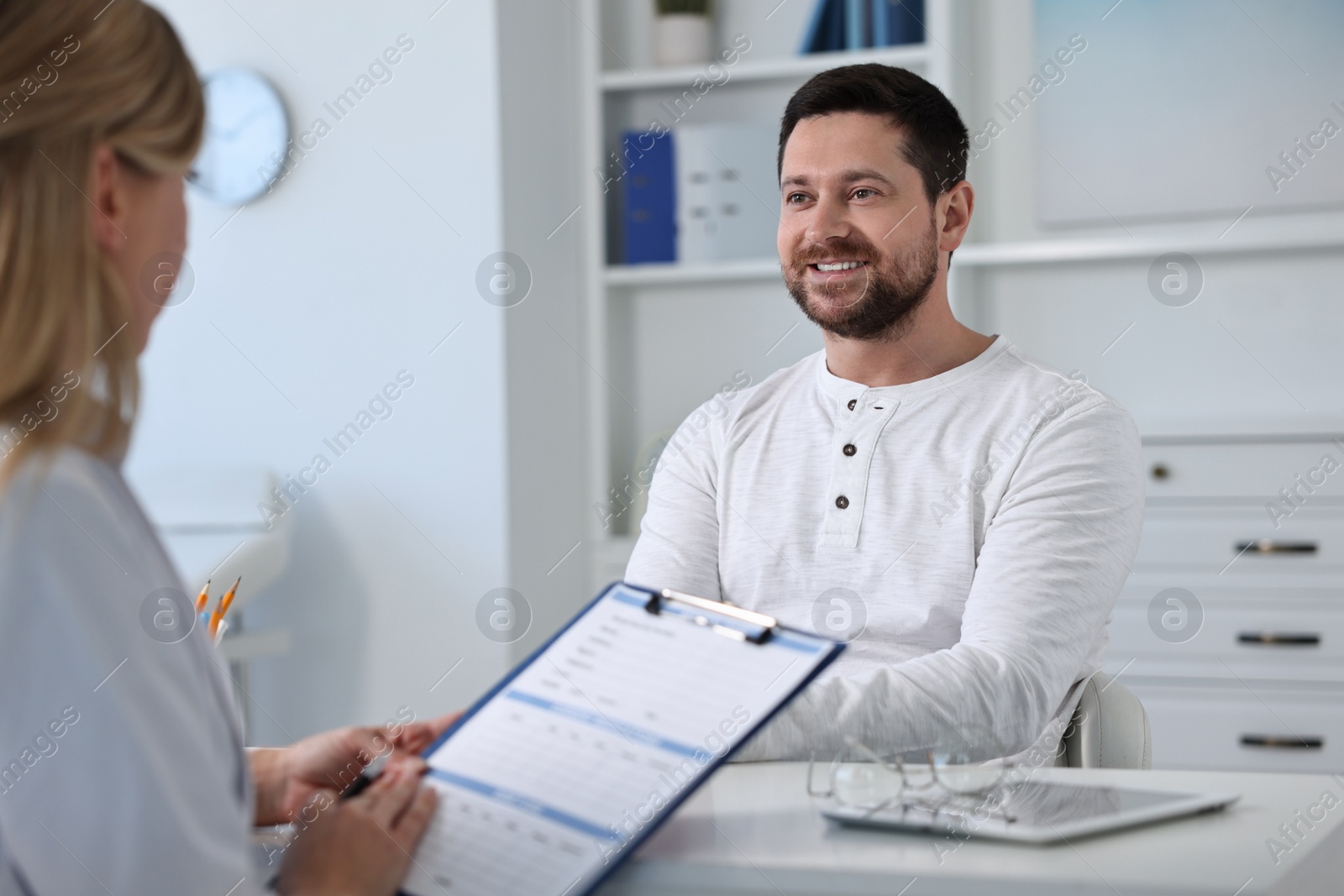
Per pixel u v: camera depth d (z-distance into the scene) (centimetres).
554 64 297
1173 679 266
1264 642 261
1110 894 72
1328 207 282
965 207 169
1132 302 291
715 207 295
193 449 283
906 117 161
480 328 269
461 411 270
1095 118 292
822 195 162
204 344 283
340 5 274
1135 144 290
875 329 162
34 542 65
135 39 76
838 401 164
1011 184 299
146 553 70
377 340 274
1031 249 279
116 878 65
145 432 285
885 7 284
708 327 313
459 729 87
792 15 306
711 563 166
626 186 300
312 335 278
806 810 91
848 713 110
